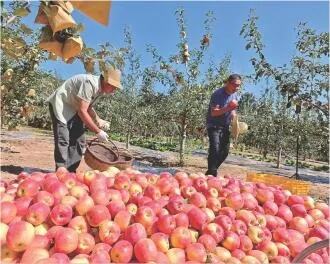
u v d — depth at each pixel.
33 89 9.18
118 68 2.48
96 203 2.34
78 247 2.04
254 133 19.70
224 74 12.40
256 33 9.02
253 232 2.44
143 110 15.36
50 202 2.29
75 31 1.96
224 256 2.23
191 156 15.77
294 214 2.87
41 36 1.95
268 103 18.25
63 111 5.34
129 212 2.33
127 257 2.02
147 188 2.71
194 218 2.38
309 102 8.73
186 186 2.86
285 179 4.76
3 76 7.40
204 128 12.56
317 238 2.62
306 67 8.88
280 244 2.48
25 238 1.99
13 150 10.86
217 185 2.93
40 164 8.85
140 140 22.50
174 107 12.43
